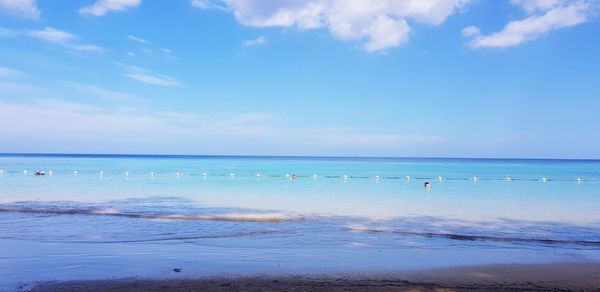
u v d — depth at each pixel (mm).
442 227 17094
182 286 9180
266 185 42062
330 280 9742
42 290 8867
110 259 11430
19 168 78562
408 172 74875
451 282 9727
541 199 28703
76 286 9133
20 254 11914
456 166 113062
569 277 10164
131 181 46531
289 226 16812
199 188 37344
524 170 85562
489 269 10789
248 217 18984
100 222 17344
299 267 10844
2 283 9312
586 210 22828
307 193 33094
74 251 12312
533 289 9297
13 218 18219
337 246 13359
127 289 8961
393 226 17188
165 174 63281
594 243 14156
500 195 31969
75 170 73000
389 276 10109
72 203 24500
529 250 13000
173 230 15758
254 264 11062
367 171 78812
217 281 9547
